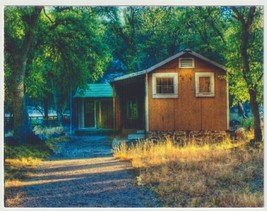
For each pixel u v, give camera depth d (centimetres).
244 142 1944
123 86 2770
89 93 3234
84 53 2409
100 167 1430
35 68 2364
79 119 3241
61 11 2255
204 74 2208
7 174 1244
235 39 2031
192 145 1834
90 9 2595
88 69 2583
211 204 898
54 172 1345
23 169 1377
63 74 2464
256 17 2002
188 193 1006
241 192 985
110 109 3247
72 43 2334
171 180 1130
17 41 2012
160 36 3706
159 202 921
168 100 2214
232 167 1297
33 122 3559
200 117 2205
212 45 2928
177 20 3412
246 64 1912
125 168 1387
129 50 3922
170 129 2205
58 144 2228
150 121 2211
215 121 2200
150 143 1934
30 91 2378
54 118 3734
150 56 3953
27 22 1925
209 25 2966
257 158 1442
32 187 1102
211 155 1565
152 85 2220
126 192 1027
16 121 1897
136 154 1659
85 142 2448
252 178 1168
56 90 3319
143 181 1139
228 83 2197
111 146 2184
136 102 2756
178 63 2214
